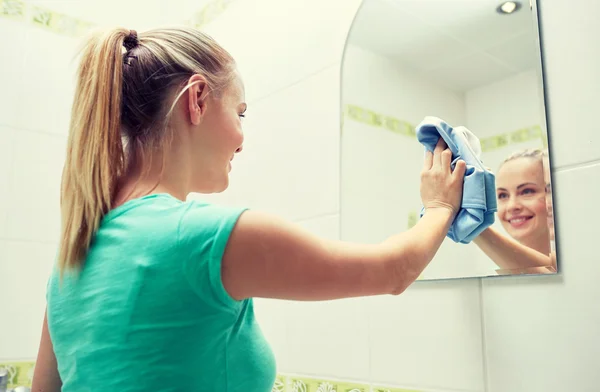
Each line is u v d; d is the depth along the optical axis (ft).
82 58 2.33
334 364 3.58
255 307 4.27
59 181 5.34
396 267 2.16
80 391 2.05
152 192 2.27
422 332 3.12
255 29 4.86
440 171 2.65
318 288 2.00
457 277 2.99
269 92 4.57
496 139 2.95
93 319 2.02
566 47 2.71
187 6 5.89
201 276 1.95
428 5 3.46
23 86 5.27
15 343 4.86
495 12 3.07
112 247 2.07
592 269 2.48
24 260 5.02
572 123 2.64
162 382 1.93
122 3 6.08
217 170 2.55
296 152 4.20
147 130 2.34
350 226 3.67
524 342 2.68
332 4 4.12
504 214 2.84
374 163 3.58
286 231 1.97
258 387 2.27
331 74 4.02
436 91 3.30
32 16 5.43
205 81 2.43
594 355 2.43
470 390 2.86
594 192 2.52
